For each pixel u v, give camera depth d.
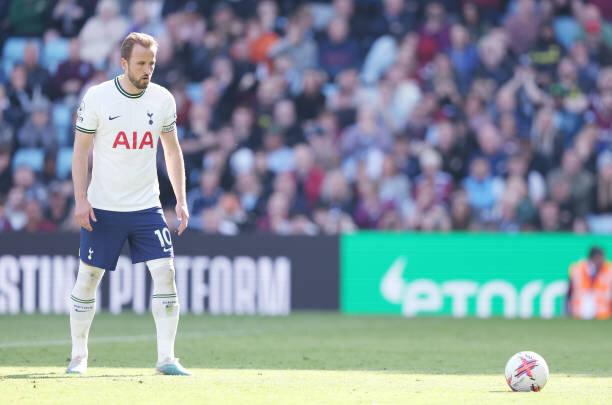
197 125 73.06
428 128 73.19
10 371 29.75
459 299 59.66
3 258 58.53
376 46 78.38
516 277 59.62
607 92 75.75
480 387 26.39
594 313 59.31
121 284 58.94
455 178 71.12
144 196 28.80
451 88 74.44
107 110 27.98
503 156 71.56
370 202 68.38
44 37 79.94
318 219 68.00
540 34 77.94
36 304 58.56
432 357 37.06
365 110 73.56
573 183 69.88
